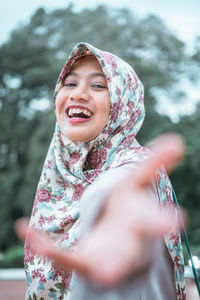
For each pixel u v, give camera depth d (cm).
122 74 270
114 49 3241
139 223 58
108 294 99
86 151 259
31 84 3466
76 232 218
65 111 266
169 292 186
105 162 260
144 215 58
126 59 3231
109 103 263
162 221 57
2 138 3428
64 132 261
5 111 3481
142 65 3175
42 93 3494
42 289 228
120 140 266
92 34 3350
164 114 3148
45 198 261
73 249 214
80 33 3384
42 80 3428
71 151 264
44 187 264
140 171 64
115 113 264
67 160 267
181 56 3338
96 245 58
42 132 3034
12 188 3186
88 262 57
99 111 260
